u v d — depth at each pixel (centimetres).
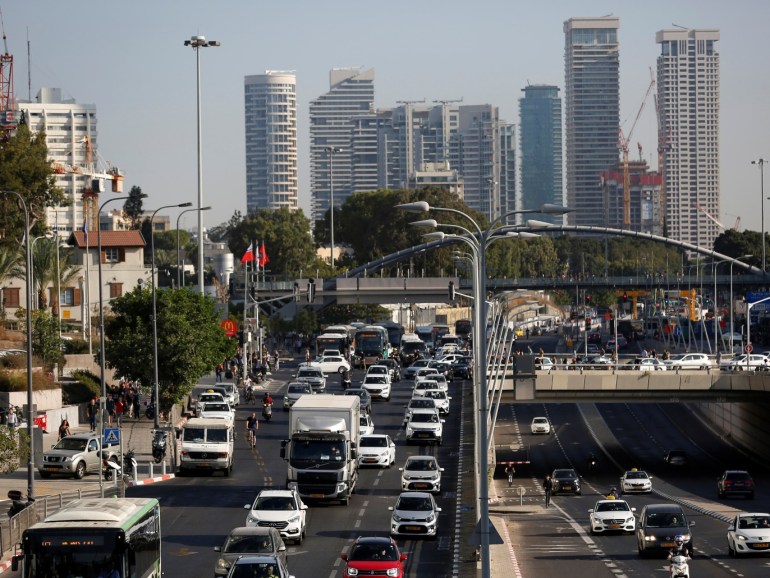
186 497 12638
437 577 9012
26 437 10838
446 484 14100
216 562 8531
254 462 15588
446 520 11769
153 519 7475
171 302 19062
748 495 16300
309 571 9062
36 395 17738
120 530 6725
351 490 12688
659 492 17538
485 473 6831
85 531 6706
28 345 10644
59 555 6662
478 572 8912
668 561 10406
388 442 15538
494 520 13850
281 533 10062
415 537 10681
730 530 10788
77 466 13450
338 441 12294
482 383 7006
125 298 19050
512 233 8450
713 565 10106
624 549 11262
